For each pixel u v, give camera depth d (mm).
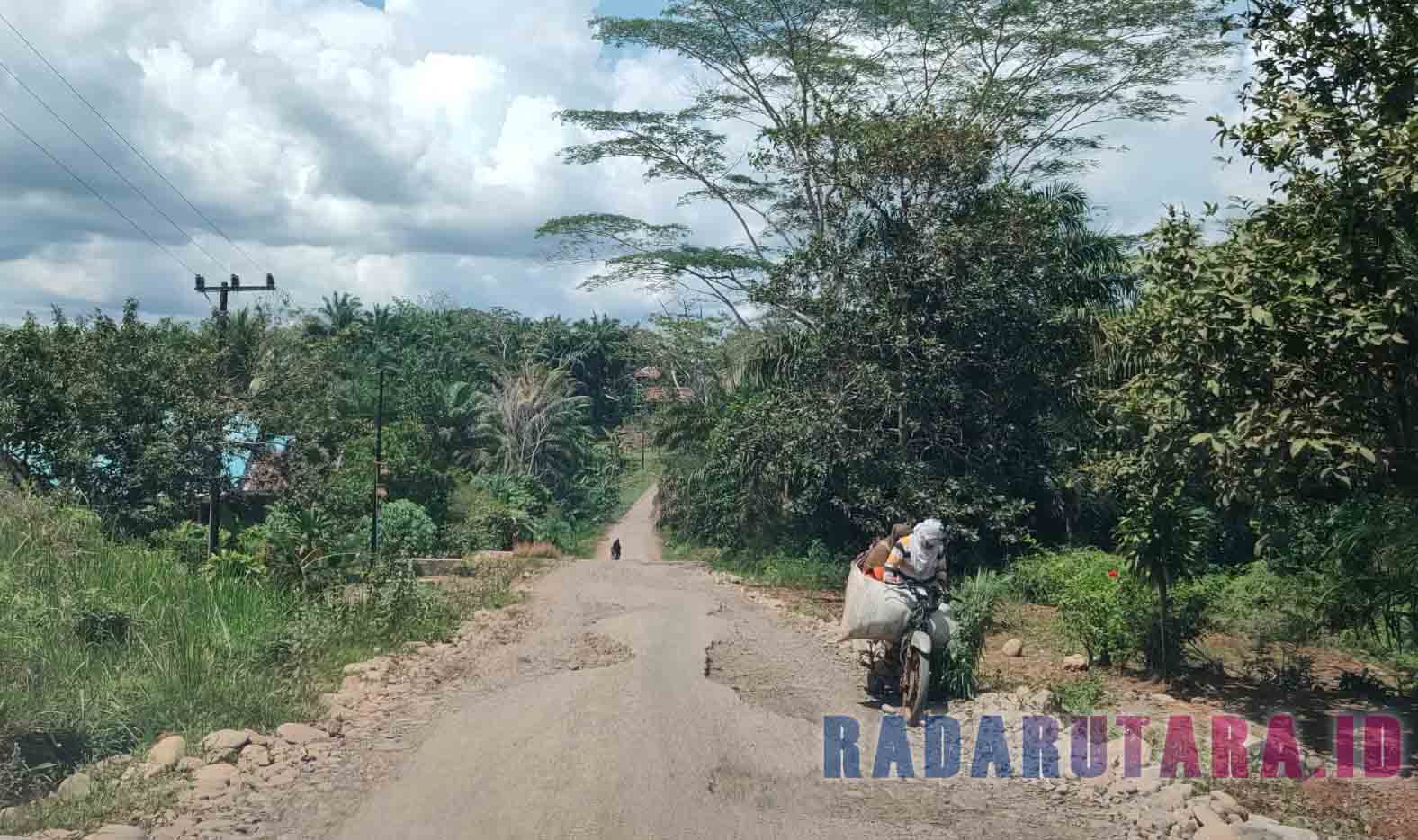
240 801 5746
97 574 10555
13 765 5715
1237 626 13781
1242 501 9000
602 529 57438
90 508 16453
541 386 56406
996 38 26812
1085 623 10797
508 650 10859
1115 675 10398
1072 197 22953
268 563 13258
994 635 12969
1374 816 6145
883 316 19078
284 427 20953
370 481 31953
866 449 19297
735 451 22109
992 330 19422
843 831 5516
